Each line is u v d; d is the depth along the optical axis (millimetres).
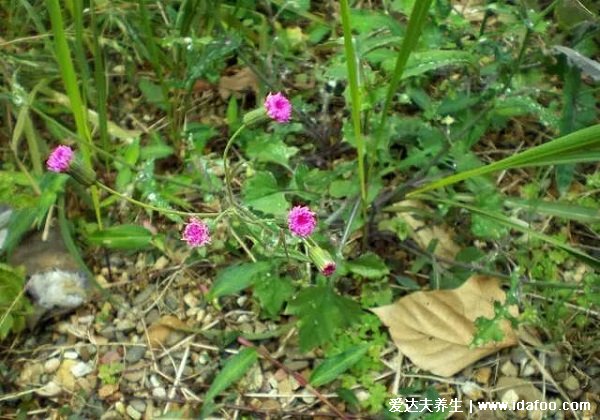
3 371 437
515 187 498
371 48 444
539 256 458
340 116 510
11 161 518
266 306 417
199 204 488
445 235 468
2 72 521
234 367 411
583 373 423
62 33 379
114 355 441
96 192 448
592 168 500
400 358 432
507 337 427
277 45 540
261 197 431
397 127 476
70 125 529
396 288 452
